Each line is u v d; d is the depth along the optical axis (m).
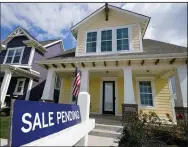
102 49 8.07
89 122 2.96
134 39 7.71
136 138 4.30
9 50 12.89
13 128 1.24
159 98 8.18
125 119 5.61
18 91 11.46
